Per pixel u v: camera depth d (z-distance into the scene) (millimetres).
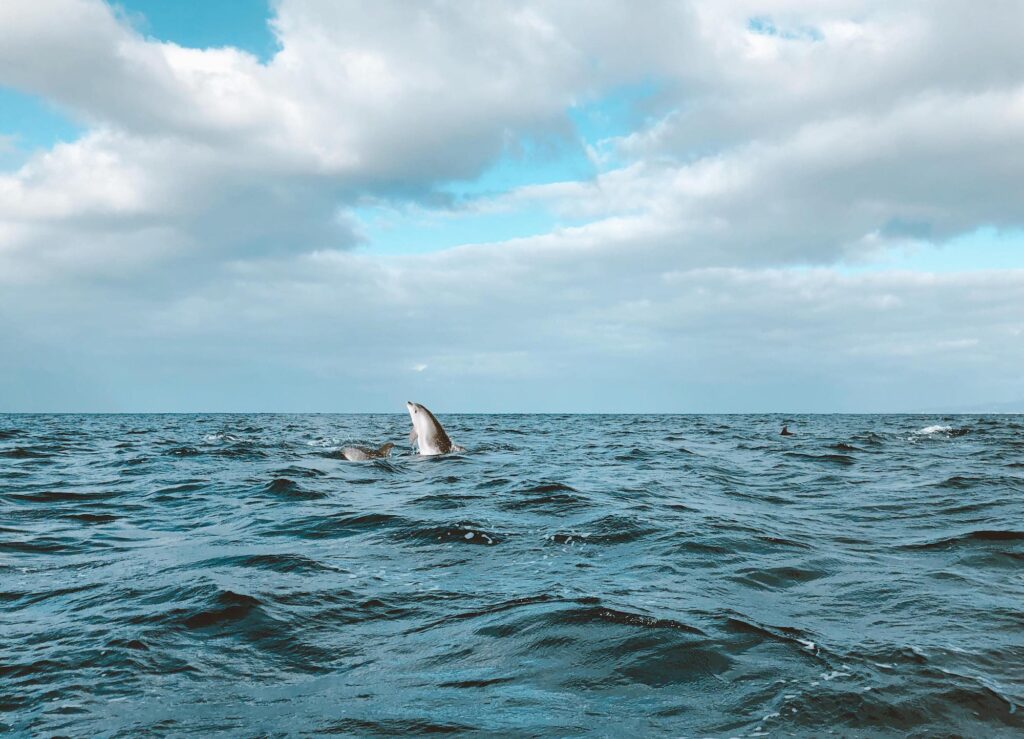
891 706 3695
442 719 3559
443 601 5707
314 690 3988
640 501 10953
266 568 6781
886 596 5898
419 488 12719
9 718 3646
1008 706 3740
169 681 4145
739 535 8336
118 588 6148
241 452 20875
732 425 58656
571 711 3645
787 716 3578
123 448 23359
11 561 7320
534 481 13188
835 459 20234
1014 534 8195
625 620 4988
